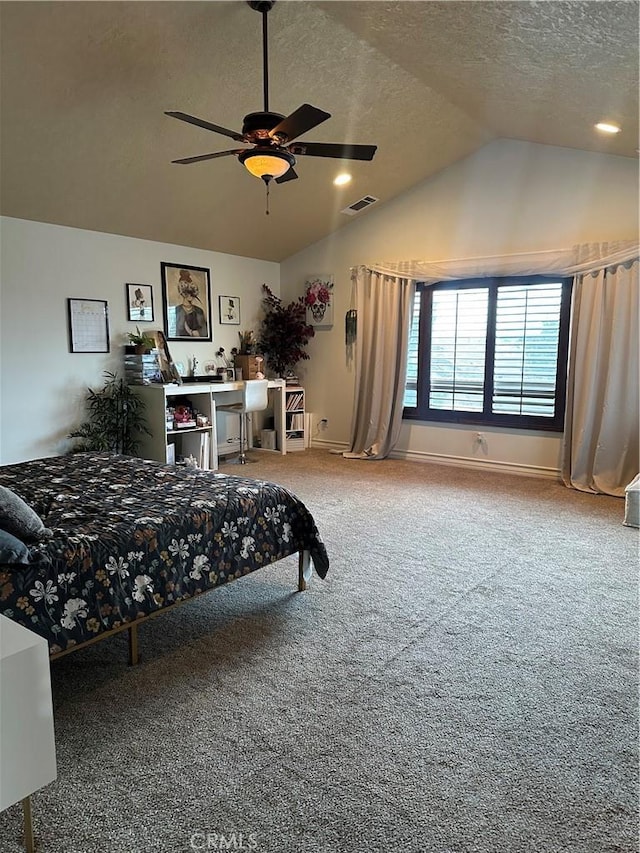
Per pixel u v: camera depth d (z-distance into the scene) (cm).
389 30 321
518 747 179
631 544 359
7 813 155
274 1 295
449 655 233
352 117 432
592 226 485
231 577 254
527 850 142
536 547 354
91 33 298
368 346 615
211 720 193
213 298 620
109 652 236
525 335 533
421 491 486
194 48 326
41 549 193
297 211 570
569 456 502
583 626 256
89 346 511
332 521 405
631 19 230
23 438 473
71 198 447
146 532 220
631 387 462
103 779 166
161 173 448
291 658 231
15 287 456
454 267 551
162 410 518
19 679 131
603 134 413
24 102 336
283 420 647
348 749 178
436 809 155
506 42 294
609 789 162
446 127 477
